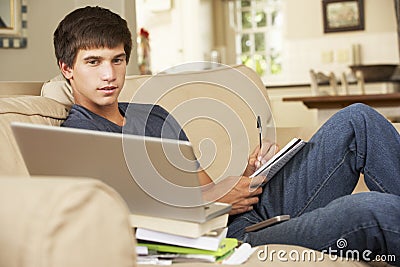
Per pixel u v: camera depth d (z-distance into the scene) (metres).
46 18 3.09
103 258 0.84
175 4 7.66
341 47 7.93
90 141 1.27
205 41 7.96
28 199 0.83
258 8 8.34
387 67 7.19
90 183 0.86
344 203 1.63
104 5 3.28
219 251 1.37
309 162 2.04
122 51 1.78
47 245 0.80
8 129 1.64
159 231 1.37
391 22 7.79
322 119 4.28
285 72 8.16
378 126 1.92
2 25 2.99
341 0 7.89
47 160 1.34
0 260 0.82
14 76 3.03
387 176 1.88
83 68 1.75
